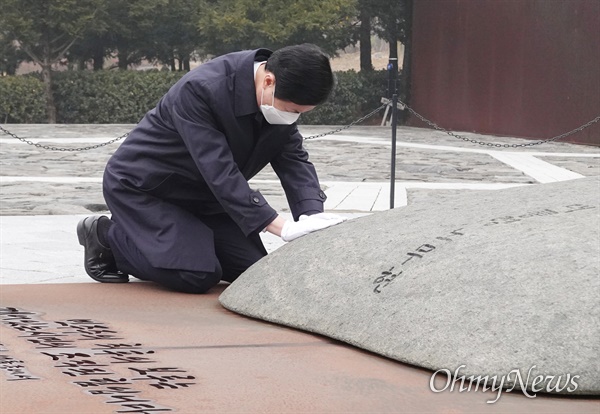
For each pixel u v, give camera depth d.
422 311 3.15
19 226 7.62
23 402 2.54
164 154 4.46
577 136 21.19
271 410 2.54
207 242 4.45
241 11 28.75
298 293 3.69
